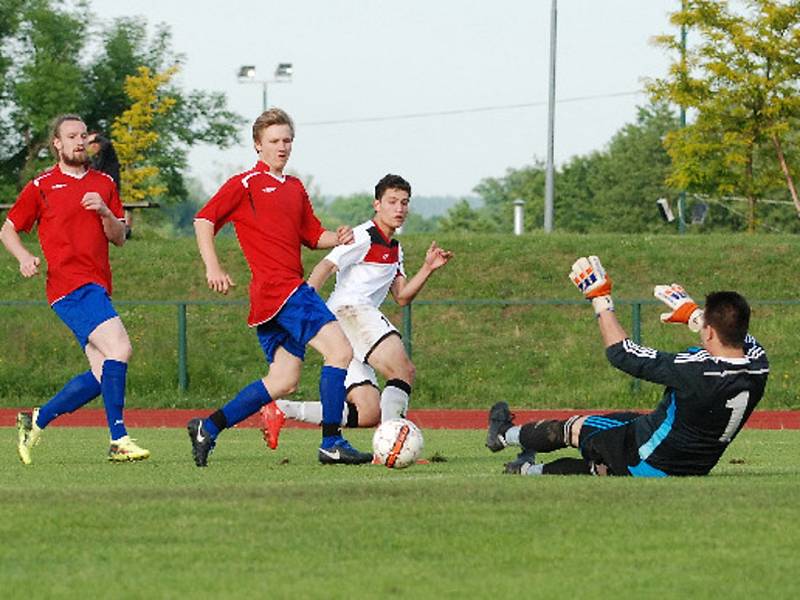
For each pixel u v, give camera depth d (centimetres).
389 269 3931
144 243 11069
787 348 8631
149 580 1686
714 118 16012
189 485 2603
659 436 2845
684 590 1638
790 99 15825
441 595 1600
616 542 1941
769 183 16462
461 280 10119
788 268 10212
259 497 2344
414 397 8144
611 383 8188
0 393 8269
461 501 2298
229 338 9012
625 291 9962
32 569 1756
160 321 9269
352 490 2417
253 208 3412
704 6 15825
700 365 2794
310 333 3456
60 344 8731
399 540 1948
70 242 3656
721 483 2606
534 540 1955
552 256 10469
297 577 1703
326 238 3494
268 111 3444
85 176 3691
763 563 1800
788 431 6191
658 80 16225
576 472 2983
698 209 17100
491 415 3131
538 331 9062
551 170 16675
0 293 9856
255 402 3459
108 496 2353
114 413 3719
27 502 2288
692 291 9969
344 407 3869
